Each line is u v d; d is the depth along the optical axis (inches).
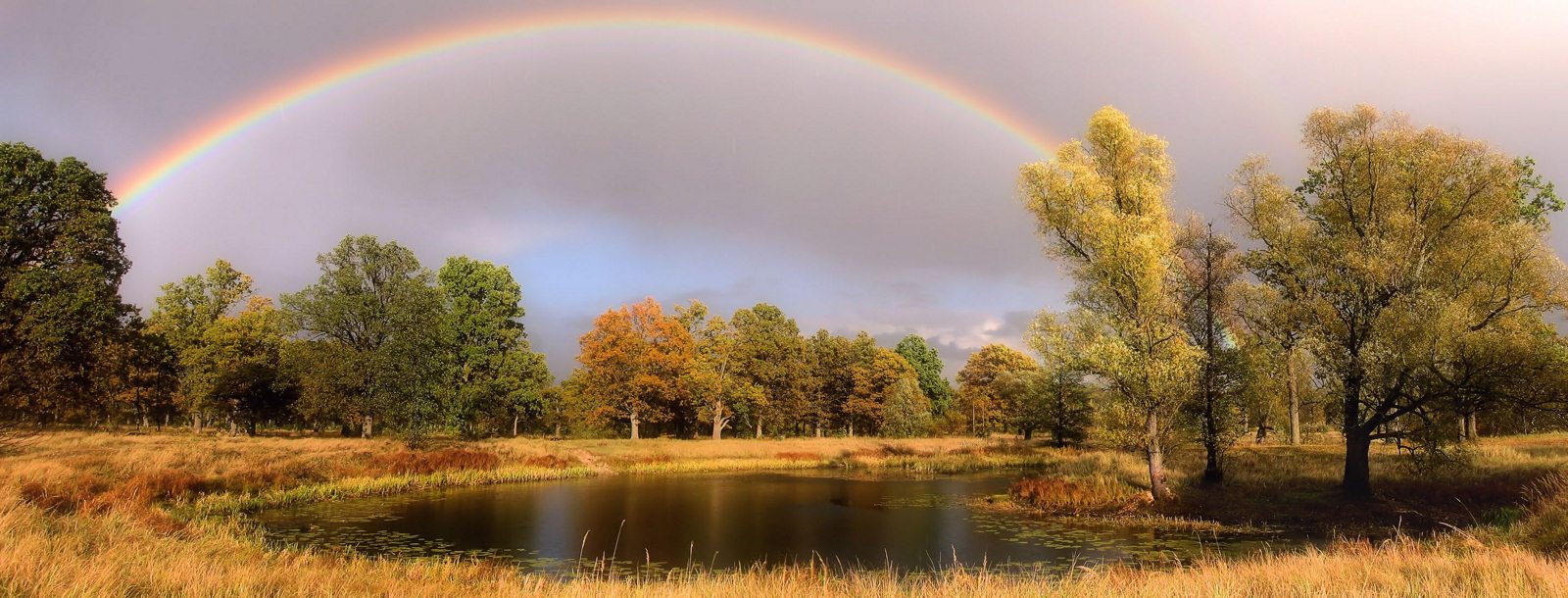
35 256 1397.6
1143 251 956.0
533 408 2255.2
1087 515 960.9
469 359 2129.7
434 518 904.9
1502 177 918.4
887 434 3021.7
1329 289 969.5
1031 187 1027.3
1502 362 818.8
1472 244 932.0
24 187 1368.1
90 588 277.1
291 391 2171.5
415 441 1563.7
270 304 2373.3
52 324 1278.3
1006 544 770.8
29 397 1357.0
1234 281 1069.8
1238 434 1073.5
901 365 3233.3
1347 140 995.3
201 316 2311.8
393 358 1571.1
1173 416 991.6
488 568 574.6
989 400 3326.8
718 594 389.7
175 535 506.9
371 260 1804.9
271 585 336.8
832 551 741.9
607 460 1657.2
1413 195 948.6
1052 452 2089.1
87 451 1105.4
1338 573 383.2
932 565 666.8
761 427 3157.0
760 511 1016.2
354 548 703.7
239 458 1125.1
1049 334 1019.9
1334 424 1056.8
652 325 2465.6
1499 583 331.0
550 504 1056.8
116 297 1444.4
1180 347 968.9
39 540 347.9
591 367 2413.9
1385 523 825.5
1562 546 447.5
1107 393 1059.3
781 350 2925.7
